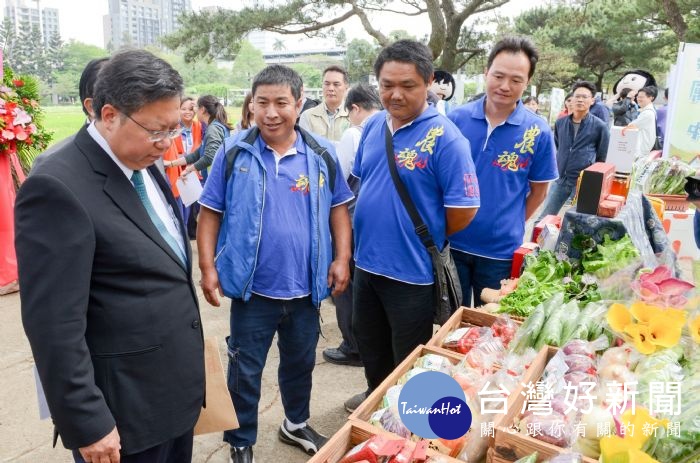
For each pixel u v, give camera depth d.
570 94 6.14
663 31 18.77
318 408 3.13
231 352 2.45
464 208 2.27
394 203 2.38
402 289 2.44
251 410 2.48
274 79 2.21
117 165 1.46
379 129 2.55
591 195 2.37
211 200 2.38
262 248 2.32
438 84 6.82
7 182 4.47
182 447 1.88
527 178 2.92
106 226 1.39
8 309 4.30
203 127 6.50
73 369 1.32
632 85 8.26
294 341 2.54
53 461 2.59
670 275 2.00
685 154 4.87
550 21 20.52
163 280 1.53
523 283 2.34
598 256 2.33
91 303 1.43
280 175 2.33
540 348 1.83
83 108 1.74
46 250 1.29
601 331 1.88
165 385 1.56
